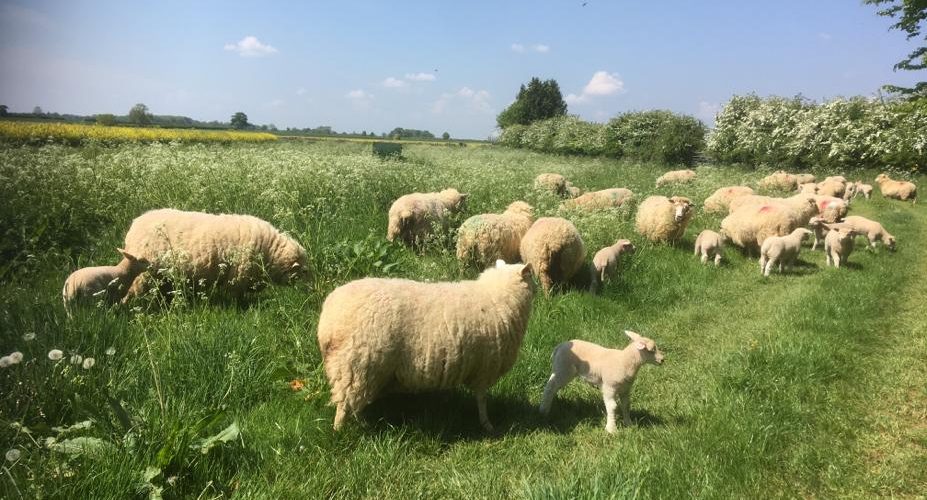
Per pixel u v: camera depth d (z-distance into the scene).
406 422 4.45
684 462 3.96
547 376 5.45
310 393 4.51
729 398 4.89
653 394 5.41
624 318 7.41
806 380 5.35
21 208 8.16
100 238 7.88
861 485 3.90
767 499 3.73
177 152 13.34
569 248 8.04
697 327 7.29
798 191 19.41
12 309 5.18
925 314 7.54
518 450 4.29
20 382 3.79
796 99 31.94
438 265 8.34
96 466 3.22
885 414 4.88
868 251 11.62
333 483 3.64
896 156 24.28
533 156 35.38
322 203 9.31
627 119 38.06
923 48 15.84
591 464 4.04
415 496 3.65
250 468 3.64
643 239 11.32
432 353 4.19
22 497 2.94
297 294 6.21
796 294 8.44
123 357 4.63
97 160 12.44
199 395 4.31
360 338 4.05
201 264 6.30
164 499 3.25
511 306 4.56
